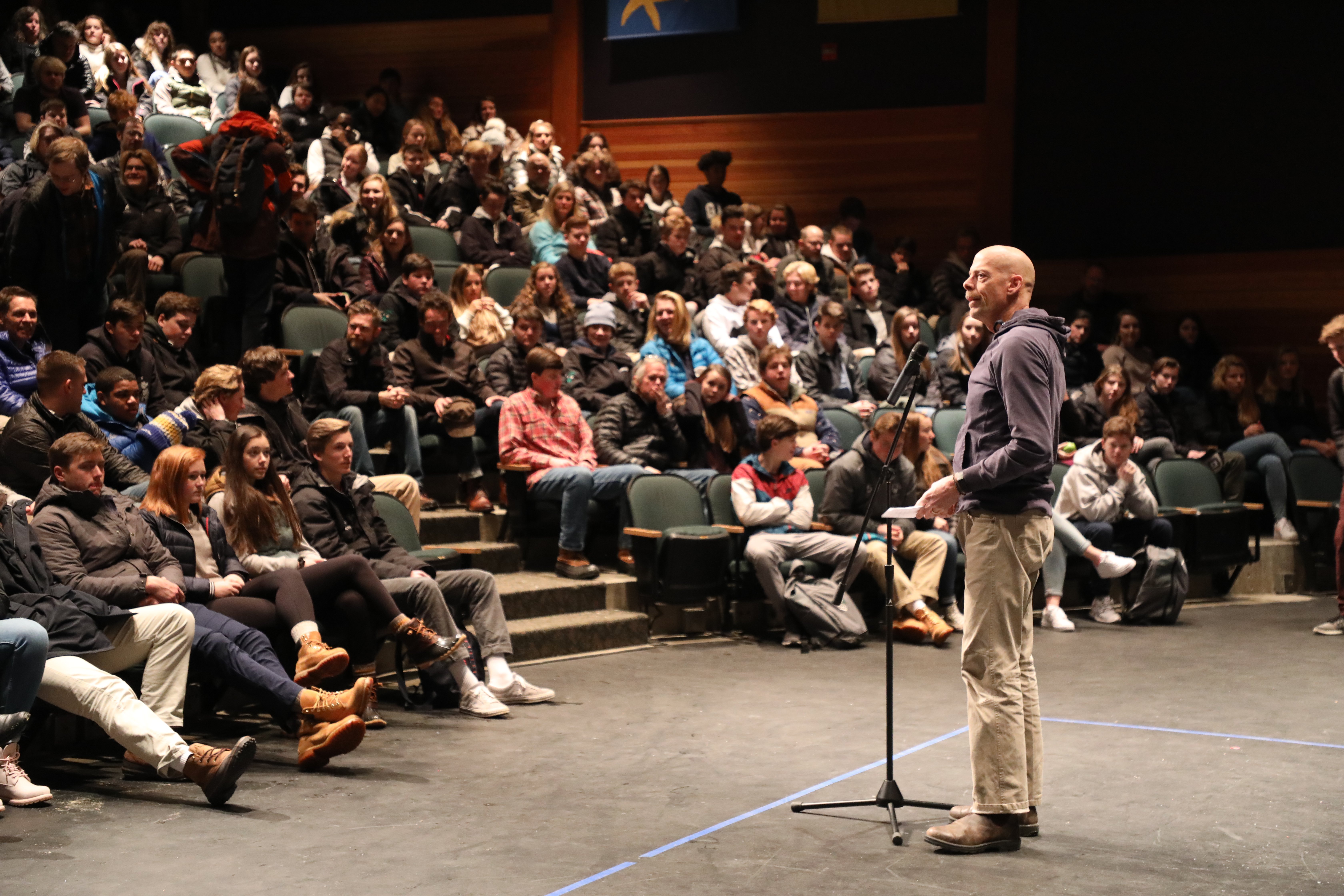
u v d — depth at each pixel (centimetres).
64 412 473
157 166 729
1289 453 845
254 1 1231
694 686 523
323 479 512
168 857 310
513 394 684
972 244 1033
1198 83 1026
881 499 647
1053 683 530
